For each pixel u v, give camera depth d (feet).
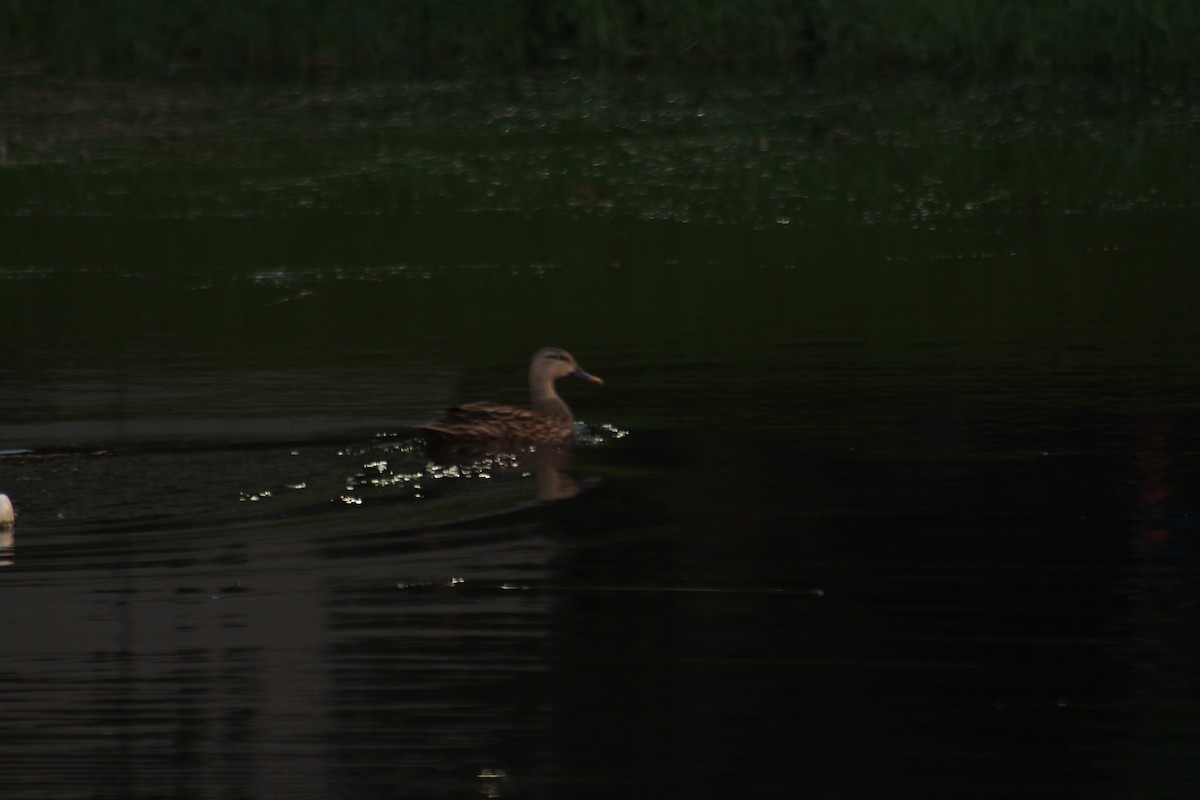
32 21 126.62
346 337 60.80
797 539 36.70
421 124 107.55
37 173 93.81
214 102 114.42
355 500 39.88
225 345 59.36
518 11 129.70
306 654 30.22
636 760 25.95
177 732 27.09
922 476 41.70
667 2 128.67
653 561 35.17
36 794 25.13
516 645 30.63
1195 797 24.73
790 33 128.26
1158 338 58.65
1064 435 45.70
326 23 126.31
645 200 88.12
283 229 81.41
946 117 109.91
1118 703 27.89
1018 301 65.67
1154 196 88.99
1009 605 32.40
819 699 28.17
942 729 27.09
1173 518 37.78
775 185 91.66
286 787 25.31
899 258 75.10
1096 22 124.26
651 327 62.13
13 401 50.70
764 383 52.95
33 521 38.06
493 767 25.91
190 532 37.27
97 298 67.82
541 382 48.70
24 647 30.48
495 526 37.81
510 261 74.79
